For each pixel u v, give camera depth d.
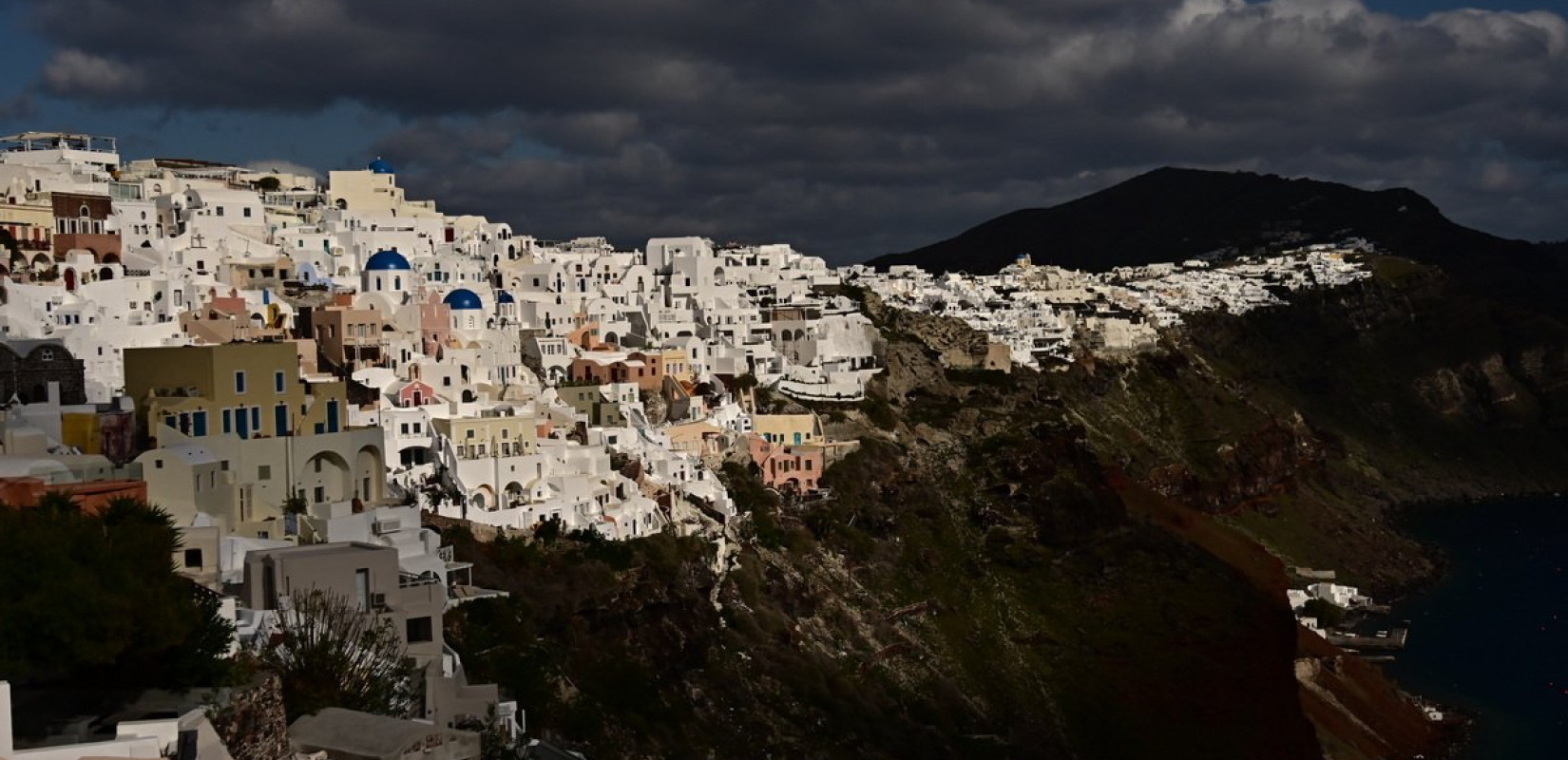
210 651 72.06
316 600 86.12
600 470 194.50
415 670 90.62
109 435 120.94
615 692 153.25
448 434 181.38
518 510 167.62
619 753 138.50
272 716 71.12
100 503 95.94
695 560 186.75
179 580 75.25
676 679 168.38
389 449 174.88
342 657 81.12
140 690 68.31
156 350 129.75
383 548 94.25
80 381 141.88
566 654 152.38
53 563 65.88
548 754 100.12
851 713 186.62
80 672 67.94
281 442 131.75
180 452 116.44
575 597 160.12
